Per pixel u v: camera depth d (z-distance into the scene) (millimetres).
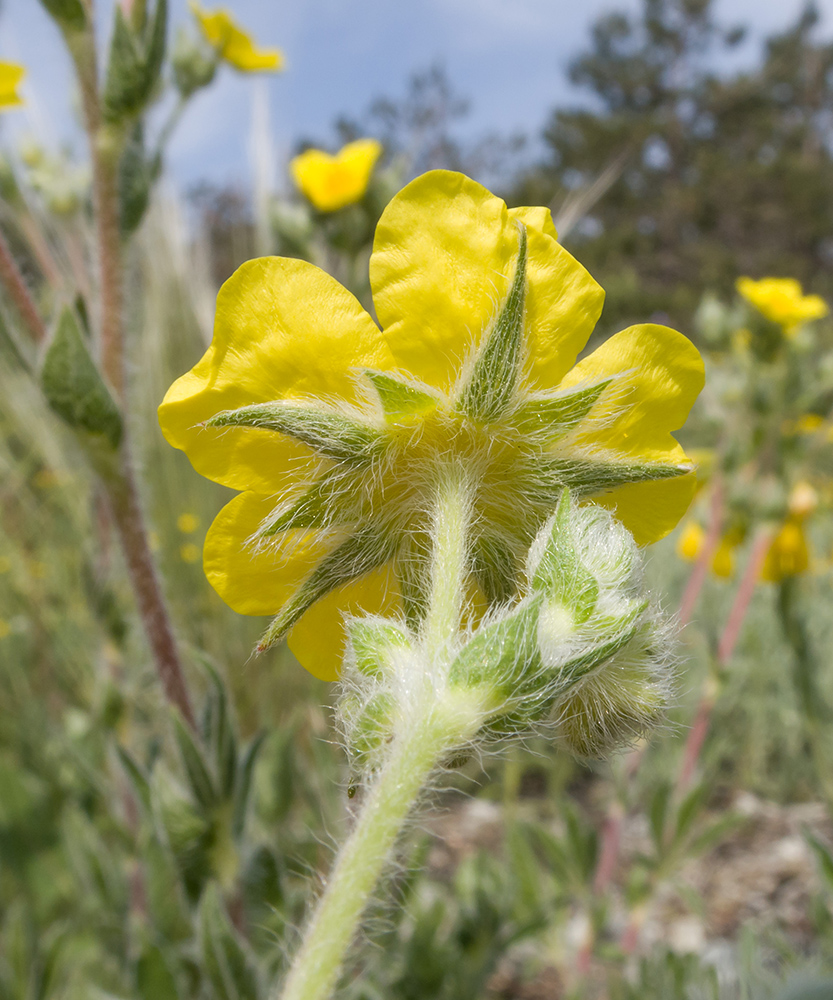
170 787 57
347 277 115
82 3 54
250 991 54
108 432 52
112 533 87
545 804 156
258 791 92
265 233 125
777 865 139
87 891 97
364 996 66
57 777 122
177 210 150
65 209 100
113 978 92
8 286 55
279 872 62
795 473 110
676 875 125
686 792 108
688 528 126
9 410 155
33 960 87
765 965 77
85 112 56
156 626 58
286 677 143
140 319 147
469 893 97
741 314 116
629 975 110
